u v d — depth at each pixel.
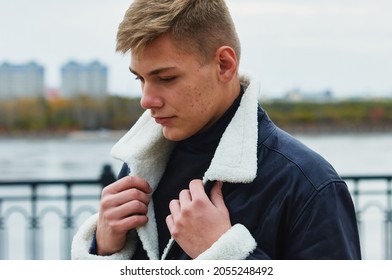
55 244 6.86
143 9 1.49
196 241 1.52
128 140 1.80
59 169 15.47
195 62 1.50
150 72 1.50
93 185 4.80
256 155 1.56
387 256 4.93
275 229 1.51
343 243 1.46
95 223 1.81
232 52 1.55
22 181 4.79
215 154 1.58
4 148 23.83
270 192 1.53
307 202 1.49
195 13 1.50
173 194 1.71
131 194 1.69
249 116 1.60
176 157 1.73
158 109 1.53
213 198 1.57
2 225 4.89
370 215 6.34
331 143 16.84
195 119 1.54
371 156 14.84
